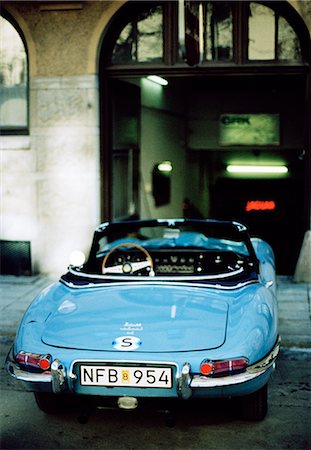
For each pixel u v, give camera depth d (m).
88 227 8.98
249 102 13.45
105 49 8.84
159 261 5.75
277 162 13.57
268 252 6.44
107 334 3.93
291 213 12.76
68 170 8.96
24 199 9.09
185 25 7.29
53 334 4.01
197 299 4.31
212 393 3.79
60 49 8.78
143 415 4.46
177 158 13.31
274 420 4.37
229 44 8.58
